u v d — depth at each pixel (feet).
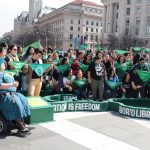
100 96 21.09
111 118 16.80
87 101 18.31
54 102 17.42
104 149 11.98
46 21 305.12
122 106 17.74
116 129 14.71
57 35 270.05
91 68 21.04
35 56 18.66
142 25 196.13
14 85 13.08
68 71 22.84
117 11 217.56
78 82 22.40
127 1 206.69
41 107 15.07
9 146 11.83
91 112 18.04
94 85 21.02
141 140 13.24
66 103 17.88
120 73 26.73
